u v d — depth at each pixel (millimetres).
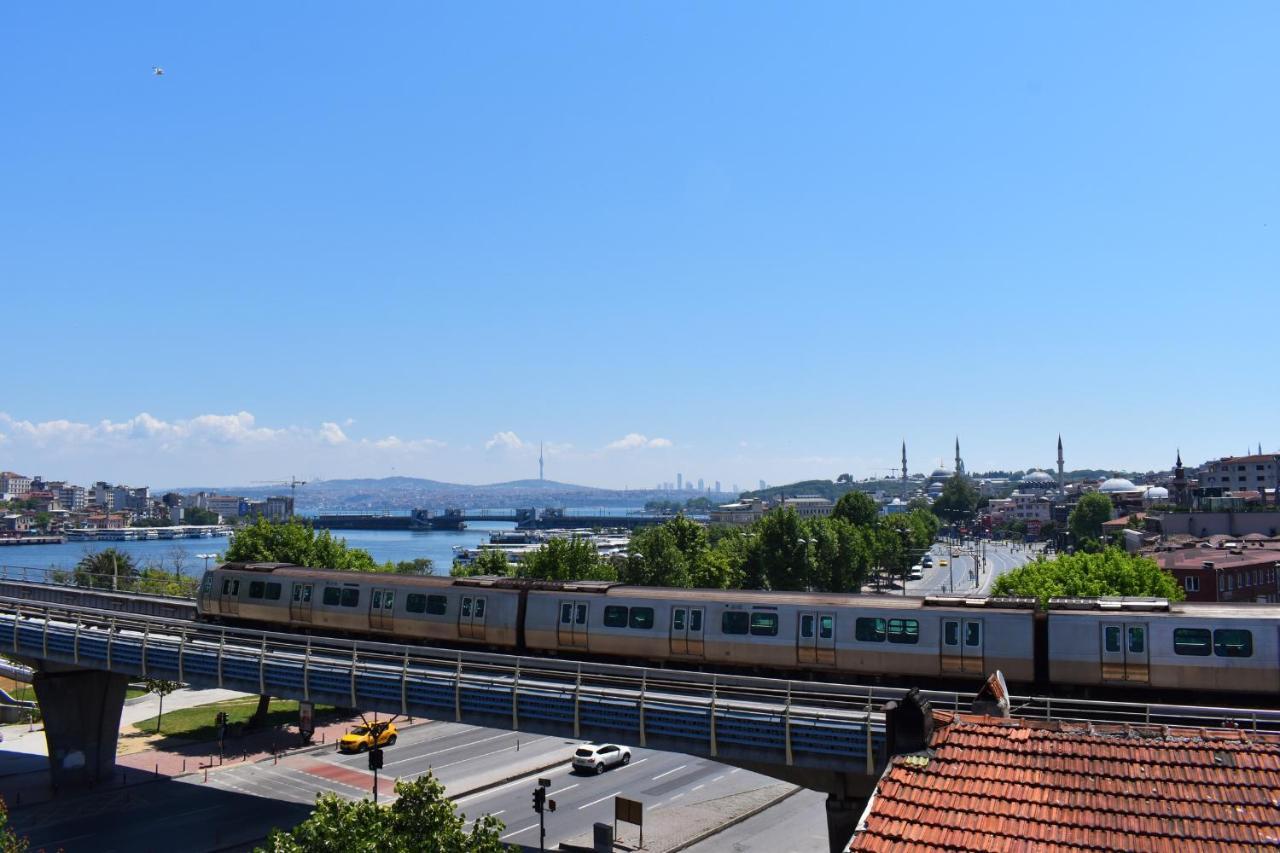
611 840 42188
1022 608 36188
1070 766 18406
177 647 47719
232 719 73188
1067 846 16031
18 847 31828
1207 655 33031
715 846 44500
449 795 52219
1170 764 18156
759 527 125062
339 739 66125
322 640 42875
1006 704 23781
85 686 56188
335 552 86875
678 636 41250
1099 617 34656
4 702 79062
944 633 36438
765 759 31750
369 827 25703
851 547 128250
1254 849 15555
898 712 20062
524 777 56844
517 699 36906
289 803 51781
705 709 33125
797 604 39250
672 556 98062
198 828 47875
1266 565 105375
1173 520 156625
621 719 34688
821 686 31250
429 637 48250
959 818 17109
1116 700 35156
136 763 60750
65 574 106375
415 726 71188
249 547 80750
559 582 46125
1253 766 17812
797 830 46906
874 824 17156
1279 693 32438
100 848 45156
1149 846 15844
